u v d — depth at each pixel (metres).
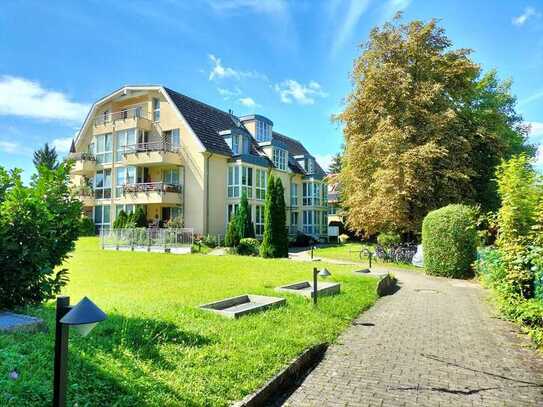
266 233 21.48
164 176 30.12
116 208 31.81
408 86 23.03
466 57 24.73
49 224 6.32
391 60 24.67
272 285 10.84
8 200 6.10
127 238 24.73
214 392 3.99
